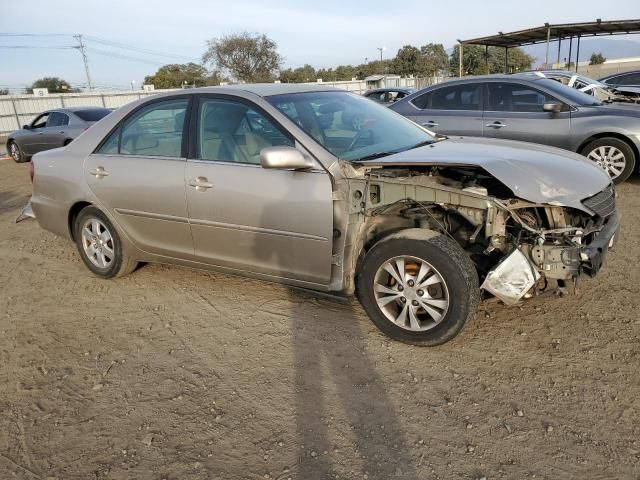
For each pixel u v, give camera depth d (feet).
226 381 10.52
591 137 23.44
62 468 8.41
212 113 13.07
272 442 8.72
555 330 11.73
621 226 18.69
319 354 11.28
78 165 15.20
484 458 8.14
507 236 10.77
